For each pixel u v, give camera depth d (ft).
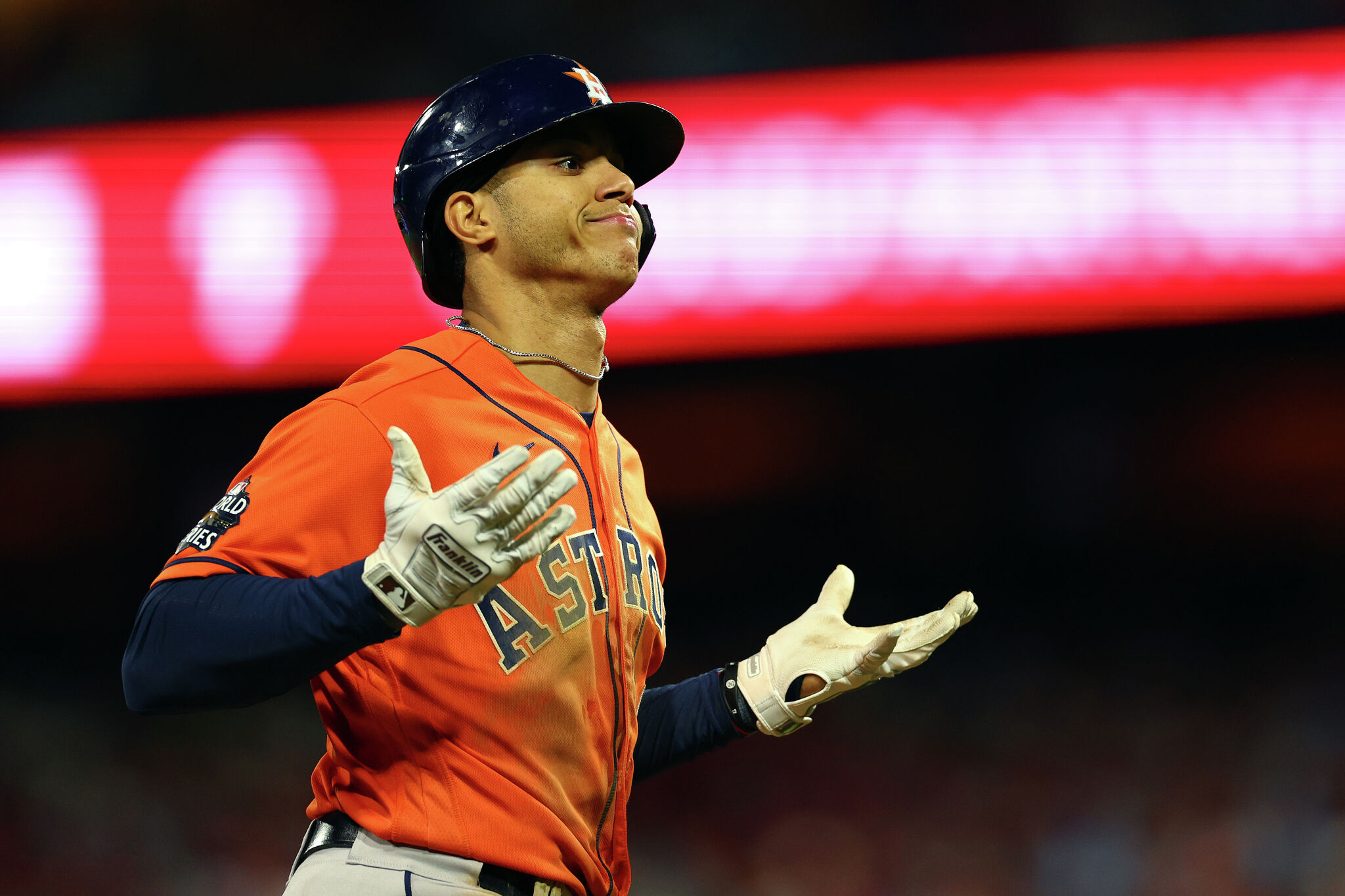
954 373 151.53
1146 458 148.05
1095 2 125.70
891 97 116.88
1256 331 144.56
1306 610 144.77
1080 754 133.28
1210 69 113.80
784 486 155.02
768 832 127.44
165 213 114.32
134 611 148.05
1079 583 151.23
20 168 114.52
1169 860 121.80
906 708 140.15
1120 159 114.62
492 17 131.64
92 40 128.88
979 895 122.01
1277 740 132.36
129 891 122.93
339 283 113.39
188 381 114.11
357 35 130.00
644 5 132.26
